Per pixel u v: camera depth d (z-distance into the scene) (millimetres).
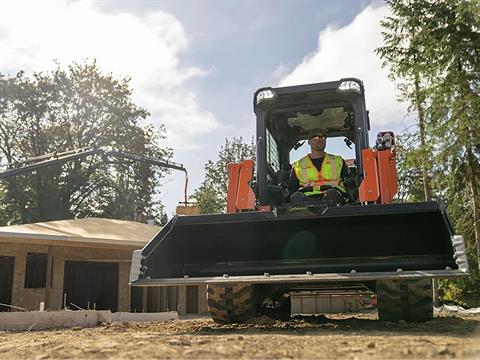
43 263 18578
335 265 6105
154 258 5992
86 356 3777
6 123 41812
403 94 21031
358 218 5707
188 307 21125
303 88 6902
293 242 6207
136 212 39625
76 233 17875
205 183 50594
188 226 6102
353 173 7102
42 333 7102
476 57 17562
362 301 19484
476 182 18156
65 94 43031
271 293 7039
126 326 8055
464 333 5098
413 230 5793
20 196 40812
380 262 6012
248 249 6340
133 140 43281
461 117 16766
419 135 19375
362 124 6719
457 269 5121
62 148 42156
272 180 7277
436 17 18422
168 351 3842
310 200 6449
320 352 3672
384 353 3559
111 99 44531
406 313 5910
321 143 7109
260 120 7039
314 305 19828
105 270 19641
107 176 43812
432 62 18141
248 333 5473
